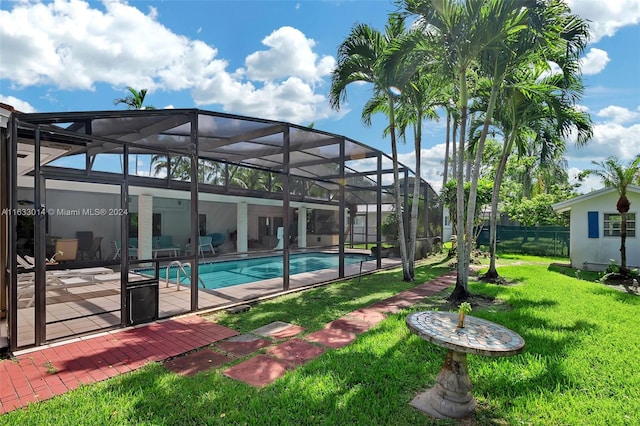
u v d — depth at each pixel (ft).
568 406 9.67
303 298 22.89
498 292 24.44
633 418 9.07
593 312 19.07
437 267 39.01
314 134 29.19
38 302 13.57
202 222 58.18
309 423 8.84
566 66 24.47
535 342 14.37
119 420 8.74
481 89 27.99
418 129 30.14
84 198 40.55
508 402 9.90
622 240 32.27
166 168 35.81
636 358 12.80
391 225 52.49
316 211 70.13
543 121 30.37
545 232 55.06
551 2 19.20
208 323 17.06
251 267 44.09
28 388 10.36
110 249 42.24
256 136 26.66
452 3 19.66
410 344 14.01
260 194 44.78
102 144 21.79
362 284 28.19
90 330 15.64
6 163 14.42
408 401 9.94
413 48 21.57
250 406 9.44
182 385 10.58
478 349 8.30
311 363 12.21
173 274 35.68
